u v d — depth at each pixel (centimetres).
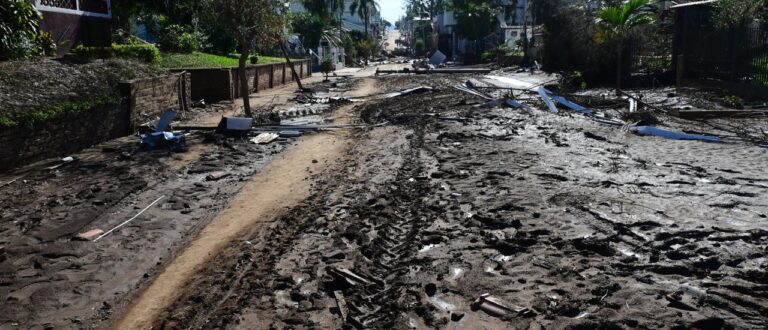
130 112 1683
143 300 633
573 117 1772
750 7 2311
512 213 820
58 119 1354
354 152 1402
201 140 1574
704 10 2586
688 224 738
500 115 1866
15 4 1706
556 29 3297
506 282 596
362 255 714
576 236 712
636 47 2867
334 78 4753
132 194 1051
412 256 696
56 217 916
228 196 1044
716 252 639
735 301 521
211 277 678
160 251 781
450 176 1073
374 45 9462
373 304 585
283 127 1780
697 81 2498
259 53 4847
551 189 935
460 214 838
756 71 2186
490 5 7625
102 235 838
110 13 2652
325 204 953
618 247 676
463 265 649
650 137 1417
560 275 603
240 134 1652
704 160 1130
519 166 1116
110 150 1438
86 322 591
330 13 8425
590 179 997
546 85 2828
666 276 587
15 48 1628
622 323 493
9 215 927
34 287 669
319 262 699
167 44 3186
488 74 4566
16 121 1222
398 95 2858
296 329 541
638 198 866
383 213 876
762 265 601
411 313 546
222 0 1883
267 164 1307
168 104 2038
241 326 554
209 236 833
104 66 1745
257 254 743
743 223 738
